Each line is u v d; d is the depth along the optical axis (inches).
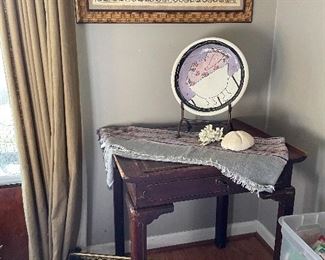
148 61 66.3
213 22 67.1
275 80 72.6
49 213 63.8
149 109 69.0
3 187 65.2
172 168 49.4
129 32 63.9
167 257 76.0
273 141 58.8
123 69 65.6
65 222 64.4
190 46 57.6
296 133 67.6
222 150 54.6
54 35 55.5
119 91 66.6
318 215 54.2
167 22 64.6
